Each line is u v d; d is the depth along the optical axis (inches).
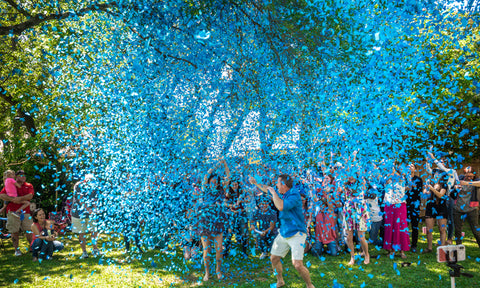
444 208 215.5
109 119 196.9
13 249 260.8
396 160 213.2
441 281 164.6
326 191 211.9
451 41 209.6
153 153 190.2
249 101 219.9
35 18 190.7
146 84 194.2
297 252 146.6
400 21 189.9
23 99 295.4
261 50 199.0
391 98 195.8
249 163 221.3
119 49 199.2
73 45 205.9
